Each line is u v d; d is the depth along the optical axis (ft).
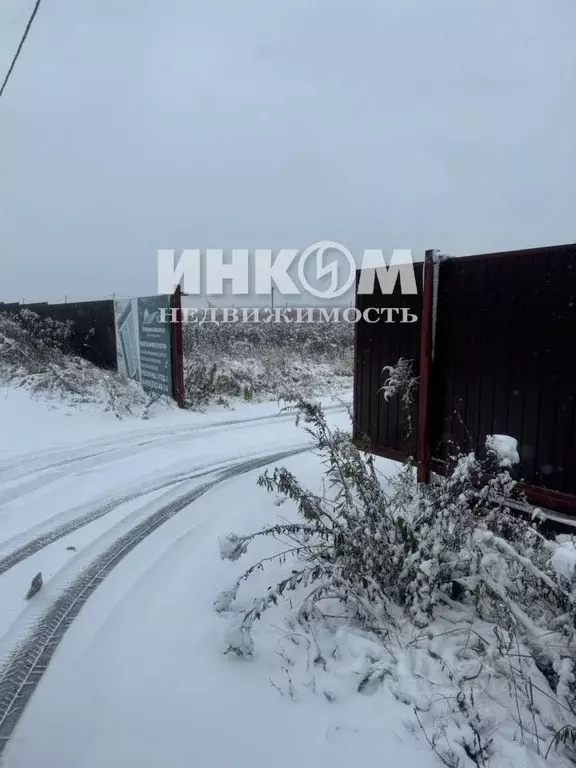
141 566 12.96
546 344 12.25
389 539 10.55
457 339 14.58
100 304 44.50
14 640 10.00
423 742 7.41
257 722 7.87
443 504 10.27
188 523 15.71
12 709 8.26
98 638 10.01
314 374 48.11
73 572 12.71
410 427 15.37
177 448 24.97
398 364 15.81
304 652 9.37
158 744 7.51
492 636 9.37
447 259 14.66
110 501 17.66
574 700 7.86
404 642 9.32
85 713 8.14
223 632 10.02
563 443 12.02
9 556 13.56
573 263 11.57
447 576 9.94
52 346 51.90
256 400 38.91
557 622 8.54
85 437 26.12
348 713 7.97
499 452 10.04
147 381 38.06
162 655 9.45
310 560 10.77
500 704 8.09
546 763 7.08
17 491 18.22
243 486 19.07
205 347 51.01
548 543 9.75
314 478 19.51
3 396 32.81
